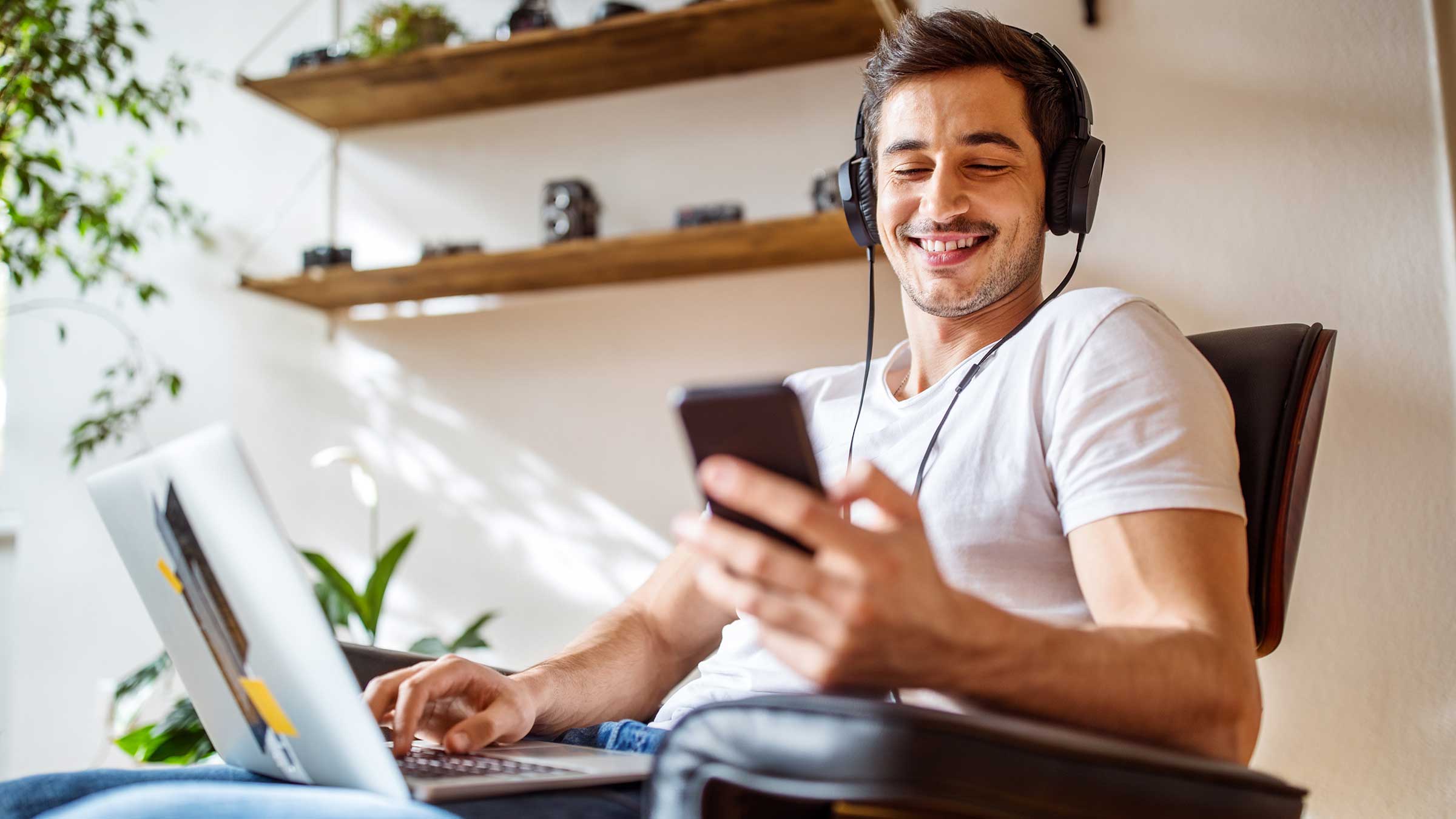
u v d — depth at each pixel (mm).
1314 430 963
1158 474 729
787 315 2383
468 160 2664
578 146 2570
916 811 554
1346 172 1734
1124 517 723
